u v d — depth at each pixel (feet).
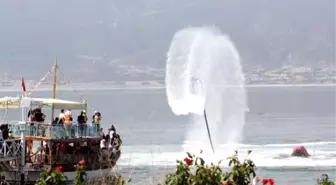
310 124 628.28
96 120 273.54
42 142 259.60
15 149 247.91
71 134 260.42
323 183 165.17
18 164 249.34
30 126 259.19
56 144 258.78
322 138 469.98
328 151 381.60
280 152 369.30
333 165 329.93
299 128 574.56
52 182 154.30
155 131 534.37
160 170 297.12
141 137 474.49
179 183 138.92
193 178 138.31
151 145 401.08
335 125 613.93
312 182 291.58
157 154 354.33
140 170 300.61
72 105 270.05
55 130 256.11
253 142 428.15
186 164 141.69
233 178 142.10
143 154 355.36
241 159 337.31
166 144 405.18
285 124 627.05
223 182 143.54
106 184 262.88
